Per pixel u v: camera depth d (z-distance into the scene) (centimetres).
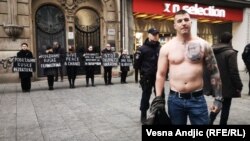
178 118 317
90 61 1177
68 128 573
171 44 315
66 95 972
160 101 305
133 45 1658
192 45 301
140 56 574
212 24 2103
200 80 310
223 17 2022
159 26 1800
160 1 1691
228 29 2191
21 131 558
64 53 1197
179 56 306
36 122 623
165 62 318
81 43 1551
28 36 1361
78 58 1145
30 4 1359
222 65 496
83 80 1394
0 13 1290
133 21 1642
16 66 1044
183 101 309
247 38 2152
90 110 734
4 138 515
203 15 1908
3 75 1306
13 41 1318
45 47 1453
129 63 1287
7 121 636
